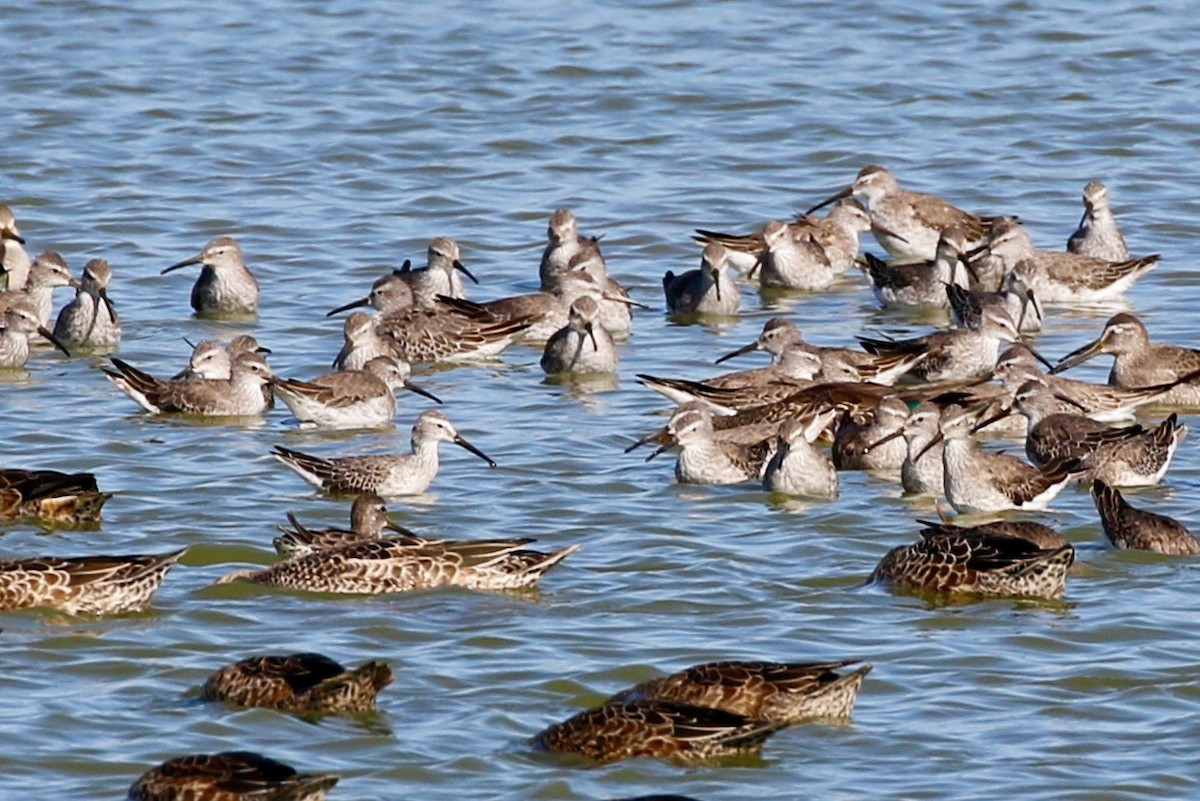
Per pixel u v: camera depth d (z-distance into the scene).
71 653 20.72
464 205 42.12
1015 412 30.83
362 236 40.38
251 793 16.33
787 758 18.42
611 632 21.44
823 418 29.30
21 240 38.31
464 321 34.91
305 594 22.45
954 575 22.56
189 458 28.30
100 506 25.17
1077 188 43.38
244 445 29.14
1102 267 37.97
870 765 18.31
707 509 26.16
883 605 22.33
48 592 21.66
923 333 36.41
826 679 19.05
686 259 39.97
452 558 22.72
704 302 37.44
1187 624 21.70
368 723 19.03
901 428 27.34
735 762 18.28
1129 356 32.25
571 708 19.47
